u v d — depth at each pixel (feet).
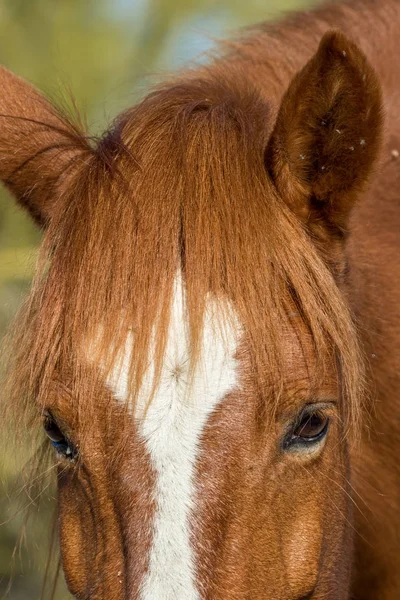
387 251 21.70
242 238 15.39
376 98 16.11
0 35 52.47
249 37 25.20
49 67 51.67
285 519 15.64
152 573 13.92
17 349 16.67
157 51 53.01
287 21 25.43
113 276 15.14
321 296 15.87
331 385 15.96
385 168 22.54
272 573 15.26
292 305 15.69
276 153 16.44
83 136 18.51
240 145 16.24
